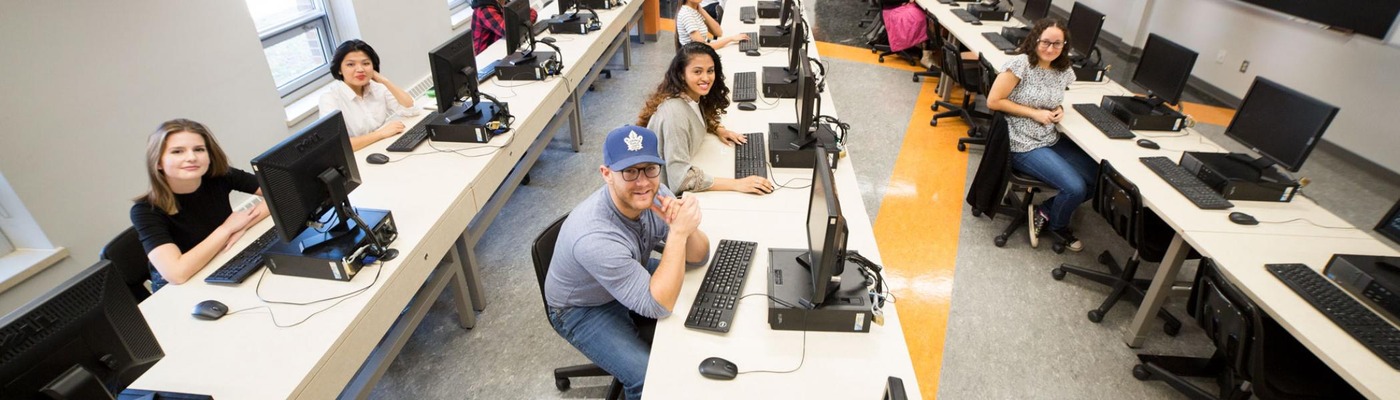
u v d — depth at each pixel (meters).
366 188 2.35
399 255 1.95
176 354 1.55
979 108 4.89
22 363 1.08
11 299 2.20
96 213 2.47
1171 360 2.39
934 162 4.11
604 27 4.70
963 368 2.46
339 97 2.81
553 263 1.81
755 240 2.05
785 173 2.53
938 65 5.40
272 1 3.63
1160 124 3.00
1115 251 3.19
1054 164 3.04
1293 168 2.27
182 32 2.77
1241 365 1.86
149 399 1.39
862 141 4.40
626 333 1.87
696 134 2.57
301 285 1.82
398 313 1.93
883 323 1.66
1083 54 3.83
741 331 1.64
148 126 2.66
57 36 2.25
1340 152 4.14
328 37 4.05
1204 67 5.29
